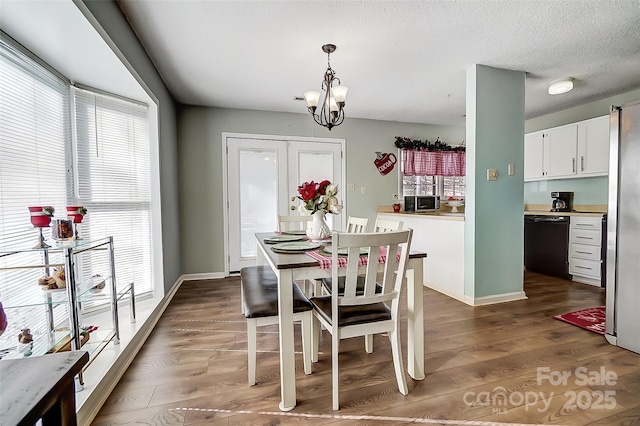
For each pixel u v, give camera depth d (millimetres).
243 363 1878
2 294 1612
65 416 564
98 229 2391
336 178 4488
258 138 4117
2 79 1605
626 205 1968
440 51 2531
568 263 3816
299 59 2635
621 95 3635
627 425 1334
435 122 4863
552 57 2666
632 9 1963
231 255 4086
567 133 4000
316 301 1757
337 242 1388
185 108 3832
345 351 2029
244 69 2828
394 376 1729
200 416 1412
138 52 2273
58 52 1803
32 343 1491
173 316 2660
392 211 4570
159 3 1872
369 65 2781
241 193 4094
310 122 4328
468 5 1914
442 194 5109
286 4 1893
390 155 4762
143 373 1771
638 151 1898
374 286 1504
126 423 1369
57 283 1613
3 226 1612
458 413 1419
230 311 2779
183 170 3844
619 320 2029
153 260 2857
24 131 1765
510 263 3018
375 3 1890
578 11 1985
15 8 1391
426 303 2957
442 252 3312
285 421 1376
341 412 1434
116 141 2523
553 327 2365
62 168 2098
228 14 1989
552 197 4281
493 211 2936
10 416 438
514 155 2988
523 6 1927
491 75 2857
